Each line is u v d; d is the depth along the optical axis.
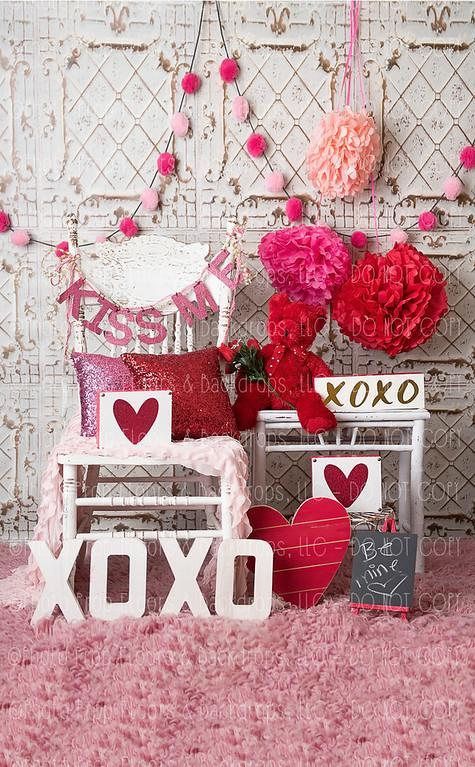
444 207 3.00
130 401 2.14
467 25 2.94
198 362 2.44
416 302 2.75
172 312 2.67
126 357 2.36
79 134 2.88
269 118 2.92
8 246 2.90
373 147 2.81
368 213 2.97
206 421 2.33
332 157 2.76
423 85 2.95
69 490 2.10
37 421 2.96
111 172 2.90
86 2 2.84
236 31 2.88
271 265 2.78
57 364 2.95
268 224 2.96
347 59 2.92
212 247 2.96
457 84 2.96
